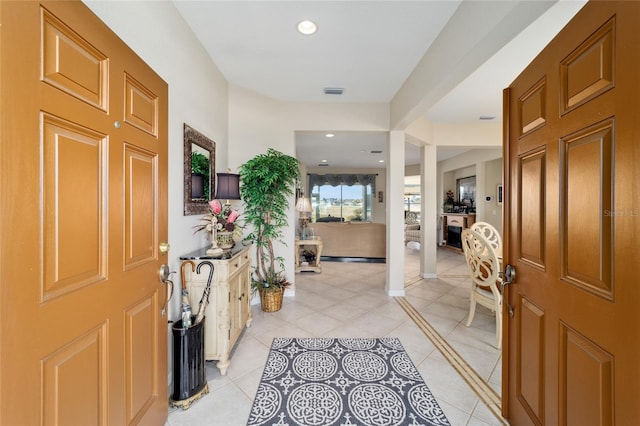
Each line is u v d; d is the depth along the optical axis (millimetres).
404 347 2252
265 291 2986
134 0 1440
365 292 3732
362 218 9633
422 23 2010
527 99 1234
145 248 1217
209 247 2346
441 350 2211
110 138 979
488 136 4496
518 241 1330
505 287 1460
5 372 623
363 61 2553
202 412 1529
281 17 1962
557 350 1022
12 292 638
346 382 1797
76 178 834
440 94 2365
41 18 705
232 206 3002
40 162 711
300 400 1628
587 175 864
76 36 823
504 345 1468
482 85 3055
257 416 1502
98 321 925
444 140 4496
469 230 2549
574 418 930
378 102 3576
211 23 2037
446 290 3844
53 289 751
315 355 2123
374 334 2486
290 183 3275
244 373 1892
